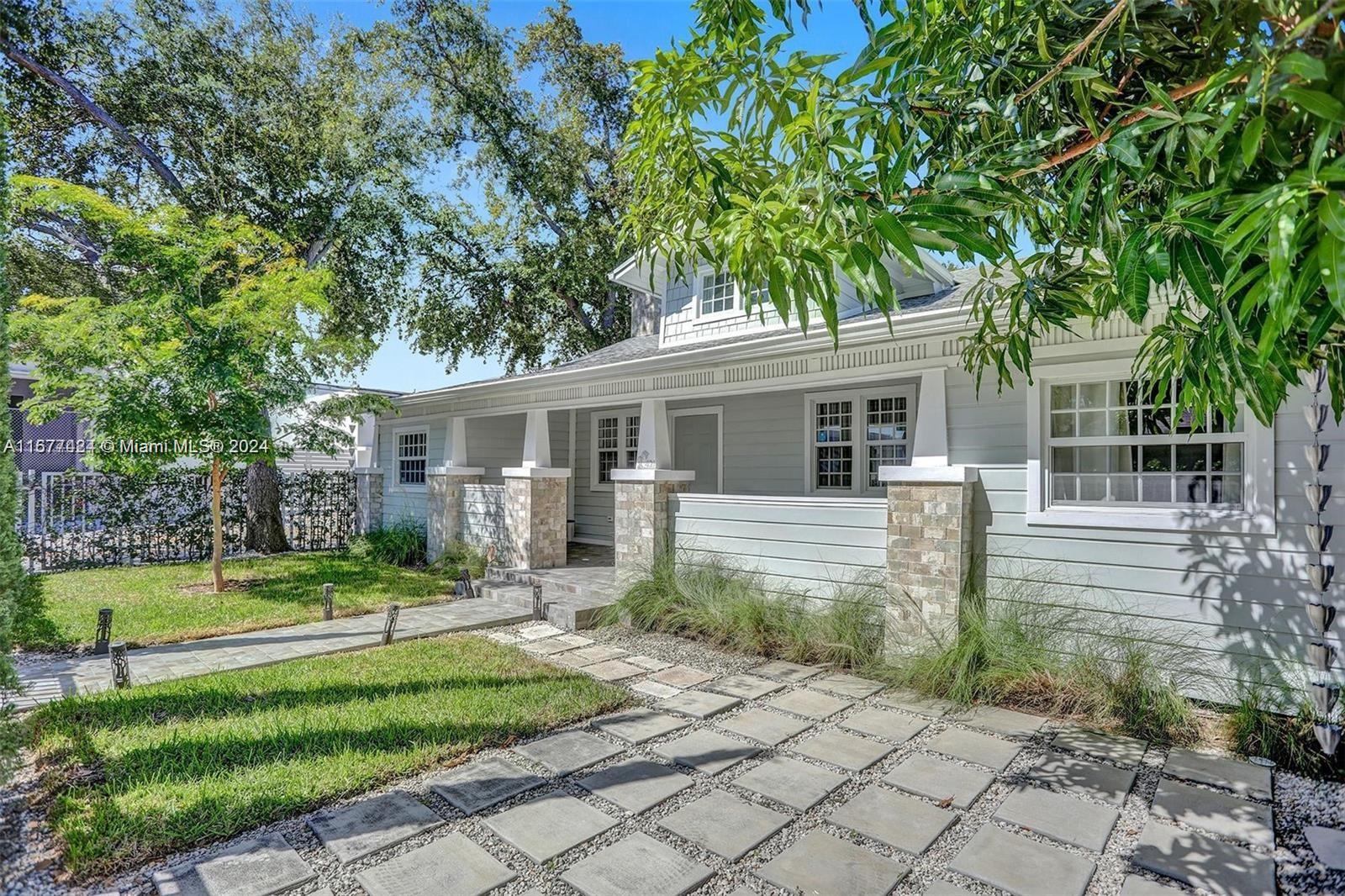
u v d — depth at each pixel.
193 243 9.24
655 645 7.05
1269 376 2.37
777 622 6.79
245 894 2.84
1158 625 5.30
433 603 9.05
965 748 4.47
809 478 9.98
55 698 5.21
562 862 3.12
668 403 11.96
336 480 15.35
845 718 5.01
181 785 3.72
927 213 2.09
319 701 5.13
